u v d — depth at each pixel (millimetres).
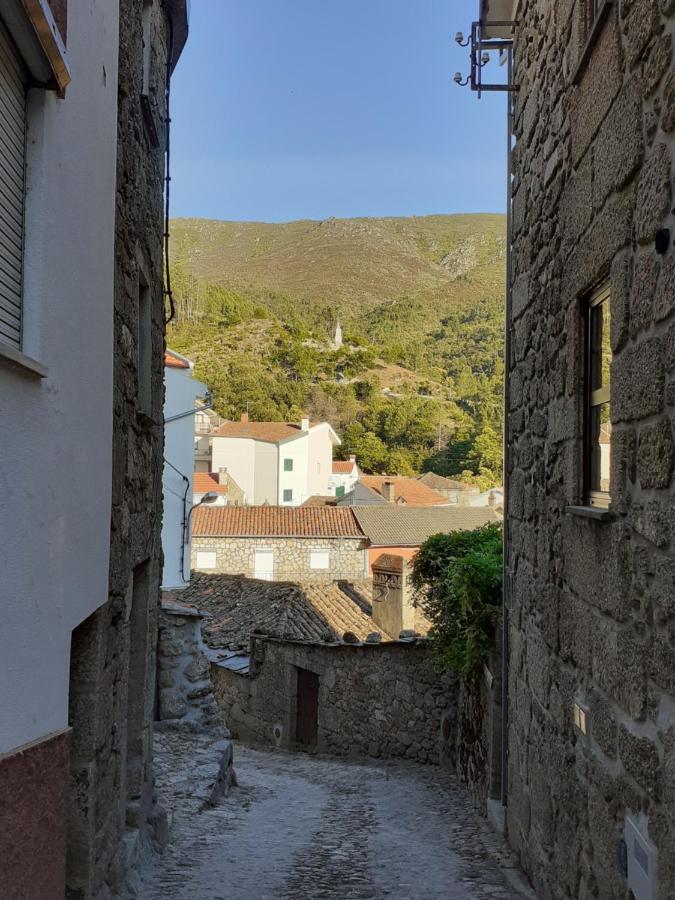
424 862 6340
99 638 4008
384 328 145250
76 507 3439
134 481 5250
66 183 3299
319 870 5988
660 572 3094
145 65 5945
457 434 73125
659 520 3100
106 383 4035
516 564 6484
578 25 4523
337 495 59000
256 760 12852
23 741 2775
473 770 9336
